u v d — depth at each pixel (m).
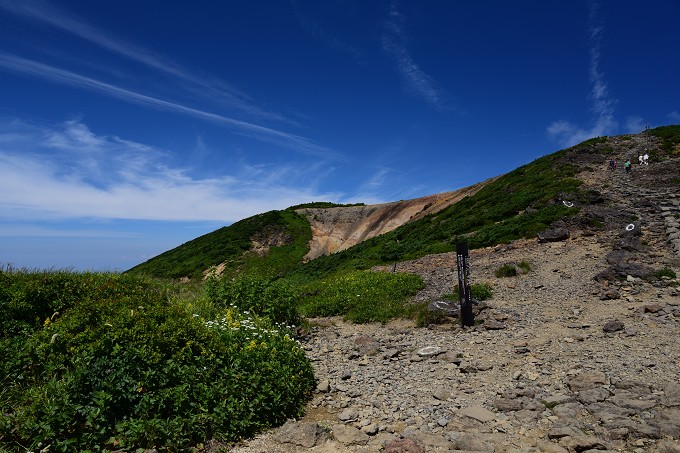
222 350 7.00
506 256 21.03
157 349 6.31
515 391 7.23
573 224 22.92
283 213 72.94
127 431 5.27
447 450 5.43
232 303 12.38
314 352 10.84
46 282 9.25
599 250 18.80
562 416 6.14
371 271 22.08
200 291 14.76
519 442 5.55
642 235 19.52
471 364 8.98
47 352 6.36
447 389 7.78
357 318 14.33
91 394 5.45
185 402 5.86
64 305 8.66
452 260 22.55
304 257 60.22
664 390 6.59
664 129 46.91
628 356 8.41
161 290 13.46
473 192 47.75
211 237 65.75
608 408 6.14
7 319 7.89
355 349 10.82
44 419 5.14
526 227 24.67
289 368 7.53
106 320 6.66
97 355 6.00
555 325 11.38
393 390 7.91
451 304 13.38
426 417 6.61
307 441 5.80
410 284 17.38
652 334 9.71
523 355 9.33
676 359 8.01
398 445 5.41
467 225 30.31
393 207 68.94
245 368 6.90
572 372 7.88
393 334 12.37
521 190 34.47
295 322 13.24
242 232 64.81
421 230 36.41
